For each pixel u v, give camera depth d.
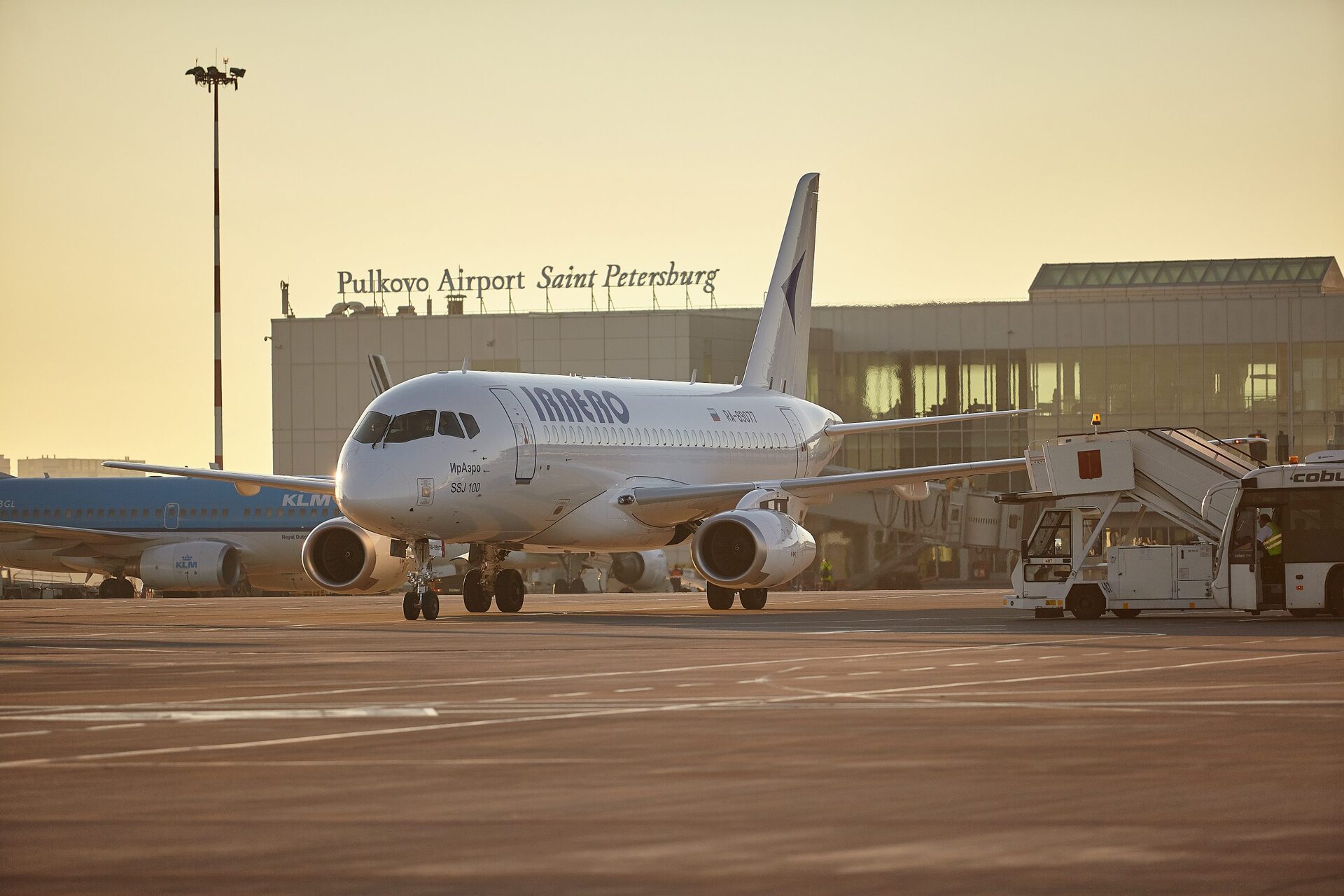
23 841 34.69
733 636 100.50
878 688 64.25
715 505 141.38
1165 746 47.12
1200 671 70.81
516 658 82.00
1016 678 68.00
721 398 164.62
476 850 33.47
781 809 37.66
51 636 105.62
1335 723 52.12
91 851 33.59
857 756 45.59
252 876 31.28
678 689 64.62
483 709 57.91
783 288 179.25
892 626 112.25
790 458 171.12
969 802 38.44
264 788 41.03
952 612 139.12
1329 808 37.38
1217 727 51.31
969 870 31.28
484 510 127.94
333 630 111.25
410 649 89.69
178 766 44.66
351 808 38.16
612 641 95.31
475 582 137.88
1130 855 32.47
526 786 41.09
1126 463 124.69
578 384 144.00
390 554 130.25
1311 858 32.19
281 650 89.19
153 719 55.53
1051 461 126.19
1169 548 120.44
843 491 143.50
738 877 30.88
